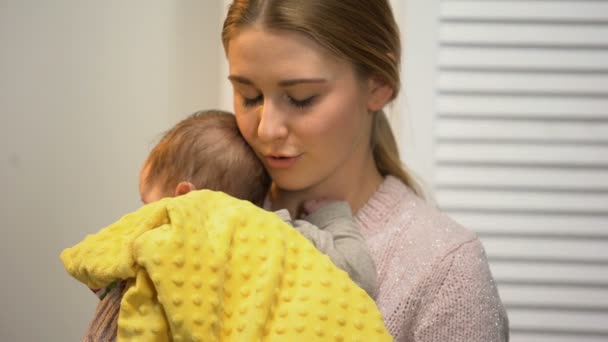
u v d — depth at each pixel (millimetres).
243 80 1016
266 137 1014
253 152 1155
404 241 1070
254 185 1154
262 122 1014
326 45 999
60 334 1769
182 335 834
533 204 1708
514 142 1708
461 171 1713
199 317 839
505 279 1719
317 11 990
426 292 1019
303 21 979
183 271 848
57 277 1759
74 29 1709
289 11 979
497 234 1718
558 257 1711
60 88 1722
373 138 1188
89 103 1726
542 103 1698
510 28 1691
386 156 1196
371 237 1090
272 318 885
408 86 1703
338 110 1024
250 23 993
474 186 1712
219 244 898
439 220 1089
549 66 1688
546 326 1721
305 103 1016
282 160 1043
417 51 1698
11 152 1734
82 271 933
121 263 870
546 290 1720
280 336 868
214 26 1709
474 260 1037
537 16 1683
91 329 1000
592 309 1719
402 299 1021
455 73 1702
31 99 1723
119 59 1714
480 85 1699
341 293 905
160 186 1139
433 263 1028
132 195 1743
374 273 1019
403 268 1046
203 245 878
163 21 1709
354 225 1063
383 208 1117
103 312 984
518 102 1701
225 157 1125
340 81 1022
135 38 1711
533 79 1695
